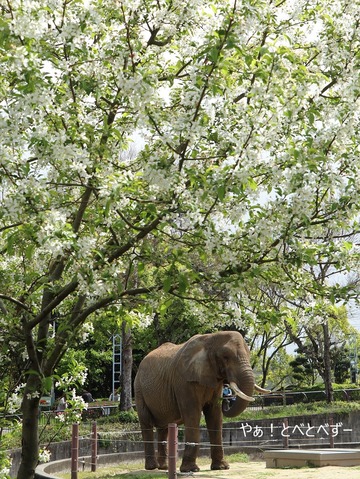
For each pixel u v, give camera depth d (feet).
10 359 32.01
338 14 27.48
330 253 26.30
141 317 33.04
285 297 27.89
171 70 27.91
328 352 113.39
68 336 27.61
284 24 27.84
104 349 141.90
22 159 24.39
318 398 120.88
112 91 27.81
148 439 55.21
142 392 55.47
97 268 25.27
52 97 23.17
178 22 27.17
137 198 25.31
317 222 25.39
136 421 89.86
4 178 23.44
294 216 24.41
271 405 117.91
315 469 49.01
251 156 23.70
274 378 175.94
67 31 24.41
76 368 40.01
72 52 25.46
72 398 40.73
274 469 51.06
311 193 24.17
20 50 22.07
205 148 25.76
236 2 23.75
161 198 25.26
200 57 23.70
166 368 53.72
